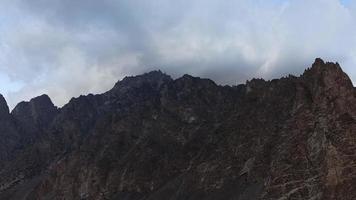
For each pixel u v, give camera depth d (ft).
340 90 507.71
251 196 501.15
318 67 558.15
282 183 458.50
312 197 429.38
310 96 543.80
